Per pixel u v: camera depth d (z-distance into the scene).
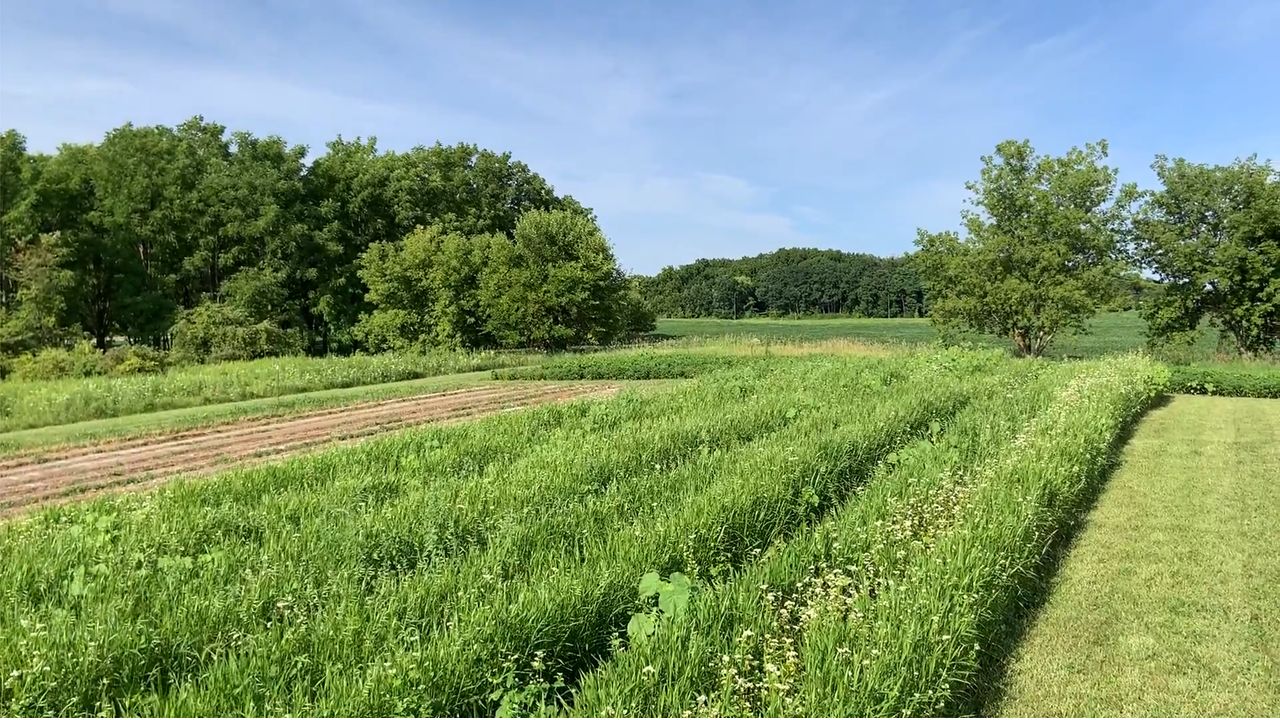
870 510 7.71
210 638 5.28
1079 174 28.12
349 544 6.90
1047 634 6.51
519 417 14.22
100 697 4.70
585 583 5.69
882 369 21.36
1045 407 14.04
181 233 43.44
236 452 15.13
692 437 11.25
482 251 39.69
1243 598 7.18
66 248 37.03
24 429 18.09
